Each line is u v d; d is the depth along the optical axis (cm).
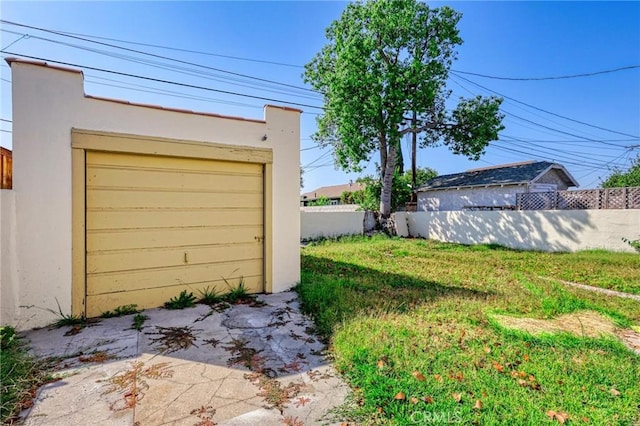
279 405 211
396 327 340
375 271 682
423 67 1359
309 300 429
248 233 480
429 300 451
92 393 220
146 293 404
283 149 500
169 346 297
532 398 218
